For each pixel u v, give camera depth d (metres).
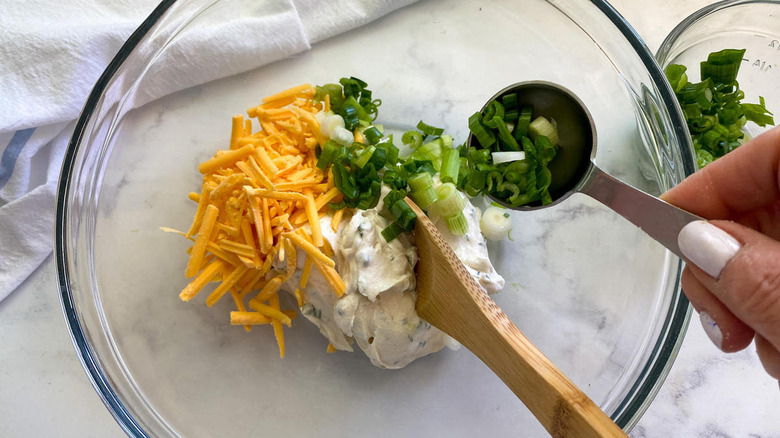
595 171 0.17
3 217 0.20
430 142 0.21
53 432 0.20
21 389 0.20
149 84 0.21
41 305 0.21
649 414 0.20
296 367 0.20
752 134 0.24
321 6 0.23
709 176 0.15
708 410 0.20
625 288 0.21
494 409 0.20
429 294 0.17
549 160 0.19
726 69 0.23
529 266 0.21
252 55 0.22
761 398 0.20
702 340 0.21
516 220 0.22
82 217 0.20
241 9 0.22
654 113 0.20
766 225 0.15
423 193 0.18
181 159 0.22
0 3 0.21
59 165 0.21
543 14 0.22
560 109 0.19
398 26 0.23
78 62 0.21
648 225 0.16
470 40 0.23
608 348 0.20
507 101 0.19
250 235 0.18
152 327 0.20
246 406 0.20
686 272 0.15
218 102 0.22
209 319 0.20
